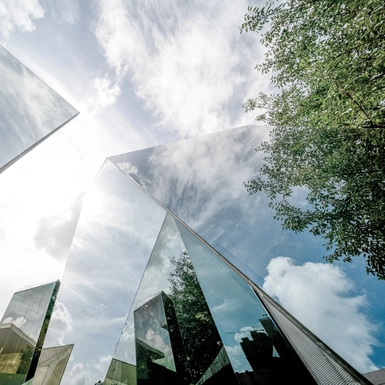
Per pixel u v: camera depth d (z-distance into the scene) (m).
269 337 2.04
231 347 2.55
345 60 3.82
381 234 2.39
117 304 6.89
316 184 3.38
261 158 4.88
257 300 2.39
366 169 3.10
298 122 5.54
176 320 4.06
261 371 2.01
